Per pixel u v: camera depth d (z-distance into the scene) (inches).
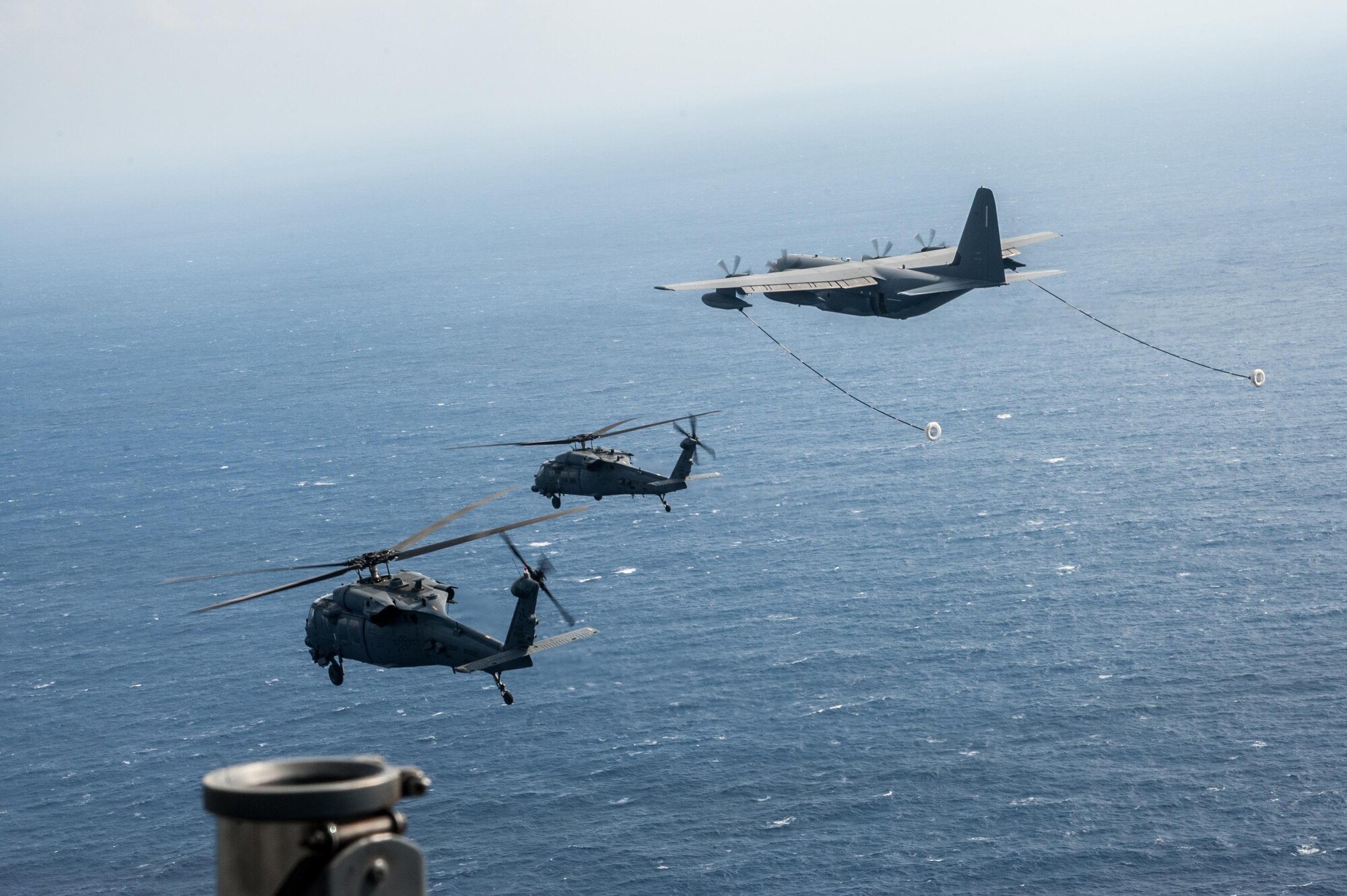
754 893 4827.8
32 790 6077.8
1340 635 6535.4
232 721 6584.6
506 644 1908.2
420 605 1987.0
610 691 6510.8
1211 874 4731.8
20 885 5280.5
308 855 207.3
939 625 7091.5
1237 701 5999.0
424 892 214.5
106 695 7091.5
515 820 5428.2
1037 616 7135.8
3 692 7253.9
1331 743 5506.9
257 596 1985.7
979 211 3265.3
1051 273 3304.6
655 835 5236.2
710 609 7460.6
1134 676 6304.1
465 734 6181.1
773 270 3715.6
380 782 208.8
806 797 5462.6
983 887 4773.6
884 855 5004.9
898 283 3326.8
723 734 6018.7
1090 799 5290.4
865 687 6412.4
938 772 5561.0
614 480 3449.8
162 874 5270.7
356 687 6752.0
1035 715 6038.4
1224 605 7086.6
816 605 7450.8
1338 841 4805.6
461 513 2117.4
